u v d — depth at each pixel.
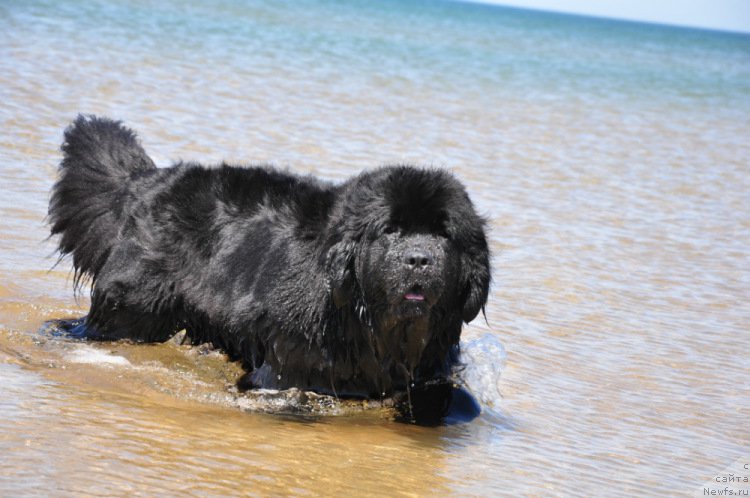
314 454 5.33
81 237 7.71
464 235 6.18
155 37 25.88
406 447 5.66
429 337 6.32
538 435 6.05
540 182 14.42
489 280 6.38
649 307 9.06
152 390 6.15
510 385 6.83
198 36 27.91
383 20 58.62
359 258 6.12
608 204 13.53
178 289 7.14
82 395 5.75
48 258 8.46
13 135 12.23
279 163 12.81
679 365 7.61
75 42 22.14
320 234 6.41
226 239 7.00
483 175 14.30
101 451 4.85
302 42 31.94
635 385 7.09
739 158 19.73
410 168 6.24
